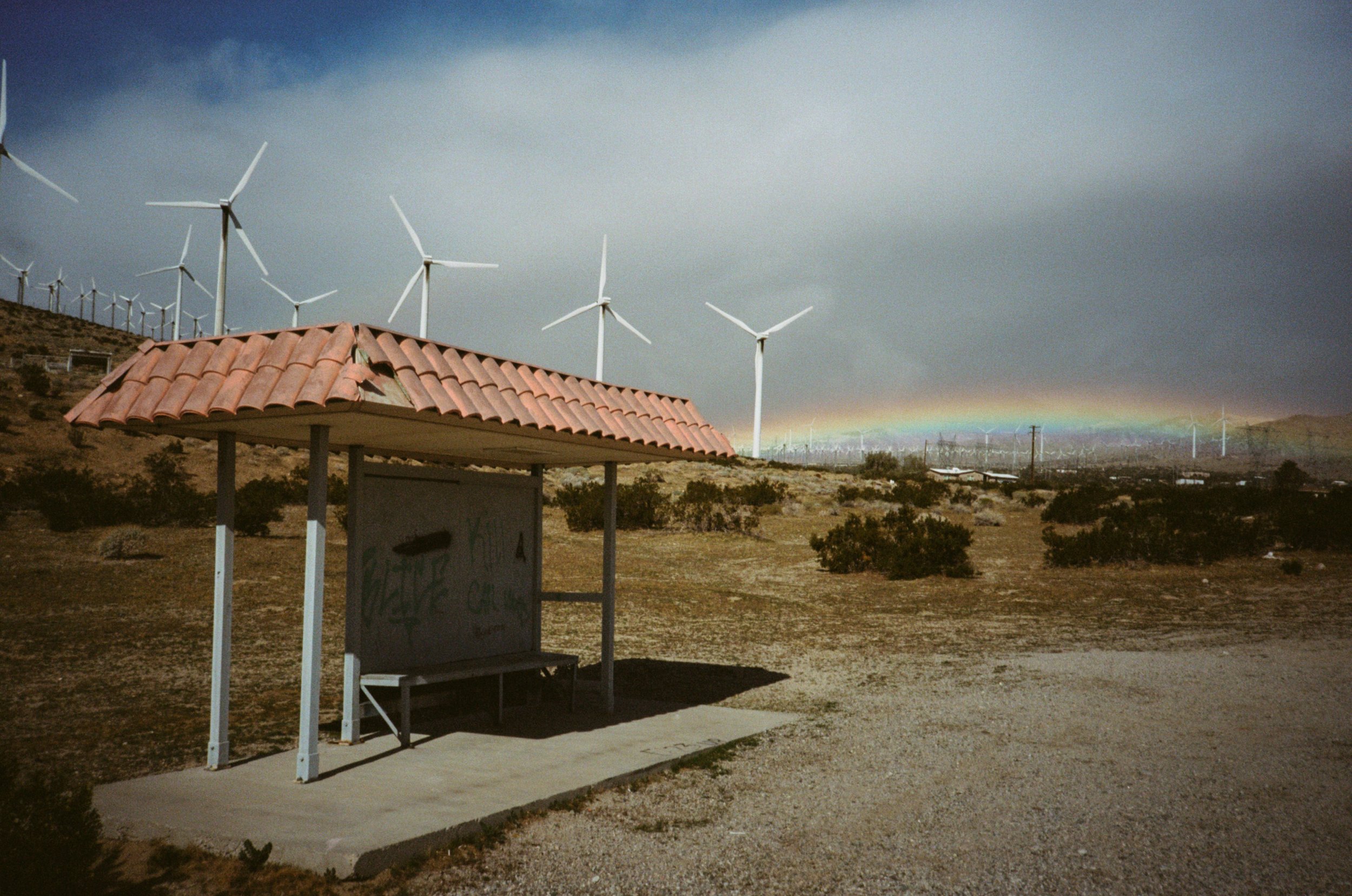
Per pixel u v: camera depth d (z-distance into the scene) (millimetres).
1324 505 28938
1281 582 21000
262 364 6426
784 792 6617
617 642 14703
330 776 6859
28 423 42906
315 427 6781
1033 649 13453
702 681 11484
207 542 25062
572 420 7773
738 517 37281
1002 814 5980
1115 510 36344
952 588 21734
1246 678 10461
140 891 4727
